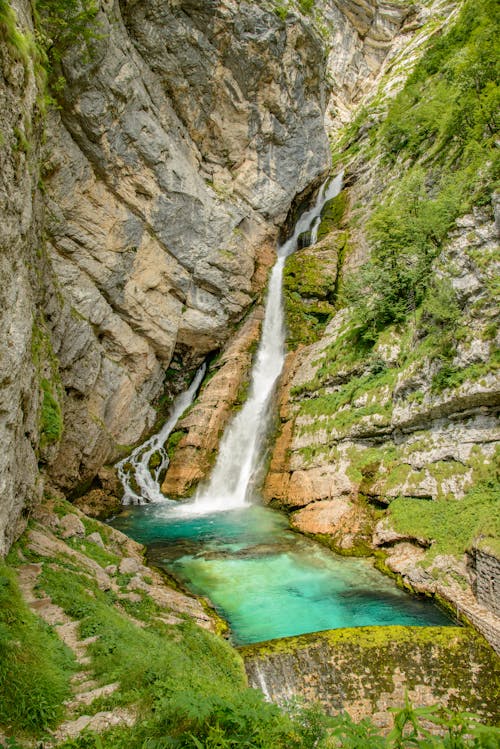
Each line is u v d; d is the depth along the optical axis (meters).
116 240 23.20
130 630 7.66
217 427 24.84
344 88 57.09
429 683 8.59
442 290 14.41
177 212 25.77
